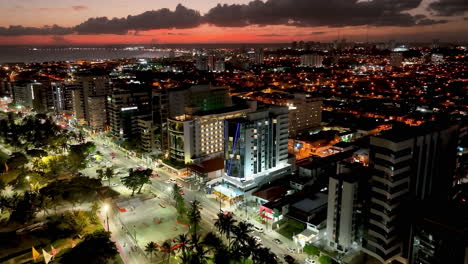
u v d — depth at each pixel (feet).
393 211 395.14
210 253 440.45
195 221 461.37
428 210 358.23
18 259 436.35
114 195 621.31
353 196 417.90
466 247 312.50
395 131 425.28
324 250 443.32
